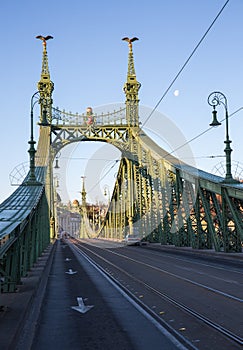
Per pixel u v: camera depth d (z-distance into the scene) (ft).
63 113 225.76
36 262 86.17
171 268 75.51
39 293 48.47
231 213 99.35
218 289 48.42
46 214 166.30
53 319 34.40
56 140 223.71
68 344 27.09
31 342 27.71
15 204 73.36
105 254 122.52
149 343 26.78
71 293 48.34
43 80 224.74
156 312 36.32
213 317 33.50
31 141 101.19
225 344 26.00
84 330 30.60
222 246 113.09
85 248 164.45
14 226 39.40
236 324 31.01
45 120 113.29
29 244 68.64
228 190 96.89
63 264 89.25
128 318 34.30
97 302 42.09
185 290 48.42
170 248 141.18
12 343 24.58
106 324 32.37
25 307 34.99
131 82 227.20
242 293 45.29
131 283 56.29
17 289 45.96
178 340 27.22
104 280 60.23
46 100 222.89
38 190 97.55
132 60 232.53
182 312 35.88
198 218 120.37
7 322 29.50
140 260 96.22
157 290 48.73
